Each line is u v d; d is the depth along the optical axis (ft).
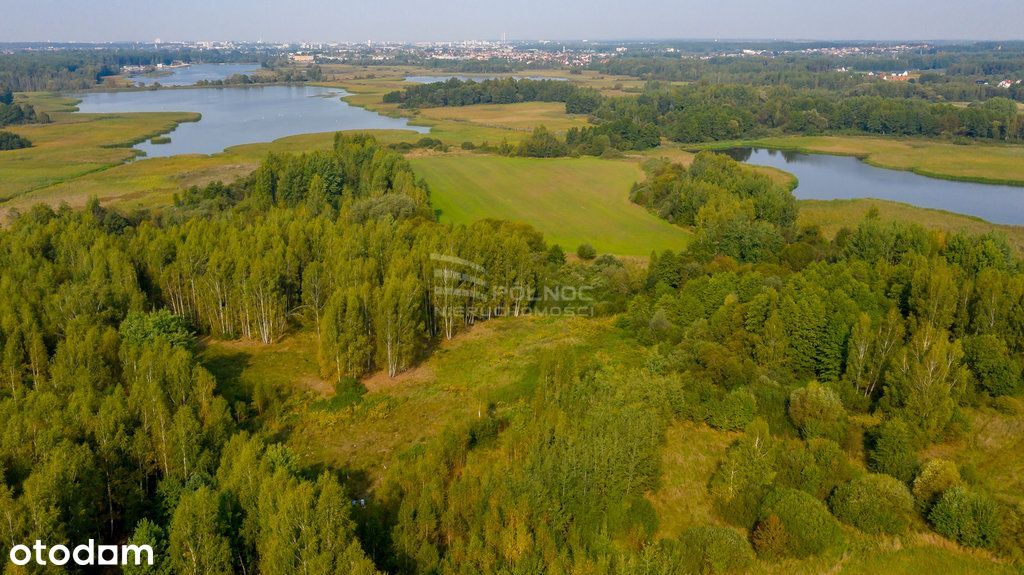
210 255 225.35
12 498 110.93
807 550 120.37
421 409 176.35
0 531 103.30
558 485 125.29
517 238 249.96
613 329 232.32
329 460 152.35
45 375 173.17
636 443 133.39
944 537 126.00
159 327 190.19
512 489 122.42
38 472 113.80
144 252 238.48
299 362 206.49
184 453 129.70
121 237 253.24
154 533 107.24
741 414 162.40
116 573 115.55
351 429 166.30
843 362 185.16
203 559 102.73
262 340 221.46
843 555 121.08
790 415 162.61
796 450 140.87
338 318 188.96
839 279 215.31
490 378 194.08
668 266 254.06
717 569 116.88
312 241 250.16
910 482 140.36
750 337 193.67
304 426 166.91
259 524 111.24
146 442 130.82
